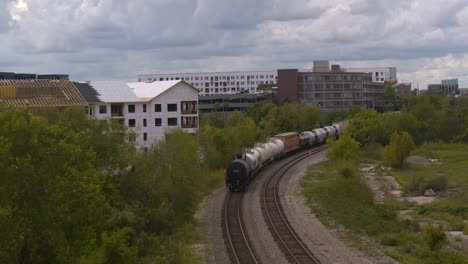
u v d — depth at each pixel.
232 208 52.59
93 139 43.56
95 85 94.69
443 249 39.19
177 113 100.19
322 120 148.00
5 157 21.92
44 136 23.84
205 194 61.50
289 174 74.00
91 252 25.78
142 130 96.19
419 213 53.91
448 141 120.81
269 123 123.38
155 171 51.66
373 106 178.25
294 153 98.69
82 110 47.06
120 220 39.34
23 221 22.27
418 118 123.81
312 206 53.44
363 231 43.75
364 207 52.69
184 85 101.25
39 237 22.97
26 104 77.88
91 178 27.09
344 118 150.50
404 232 42.72
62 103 82.00
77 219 24.91
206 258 36.59
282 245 38.84
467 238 44.09
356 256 36.41
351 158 82.06
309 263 34.53
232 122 122.69
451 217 51.62
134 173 46.41
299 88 176.38
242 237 41.31
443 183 66.62
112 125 45.44
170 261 35.34
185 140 67.12
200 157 77.94
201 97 182.88
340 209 51.38
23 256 22.80
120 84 97.06
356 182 60.91
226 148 83.00
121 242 26.36
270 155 80.88
